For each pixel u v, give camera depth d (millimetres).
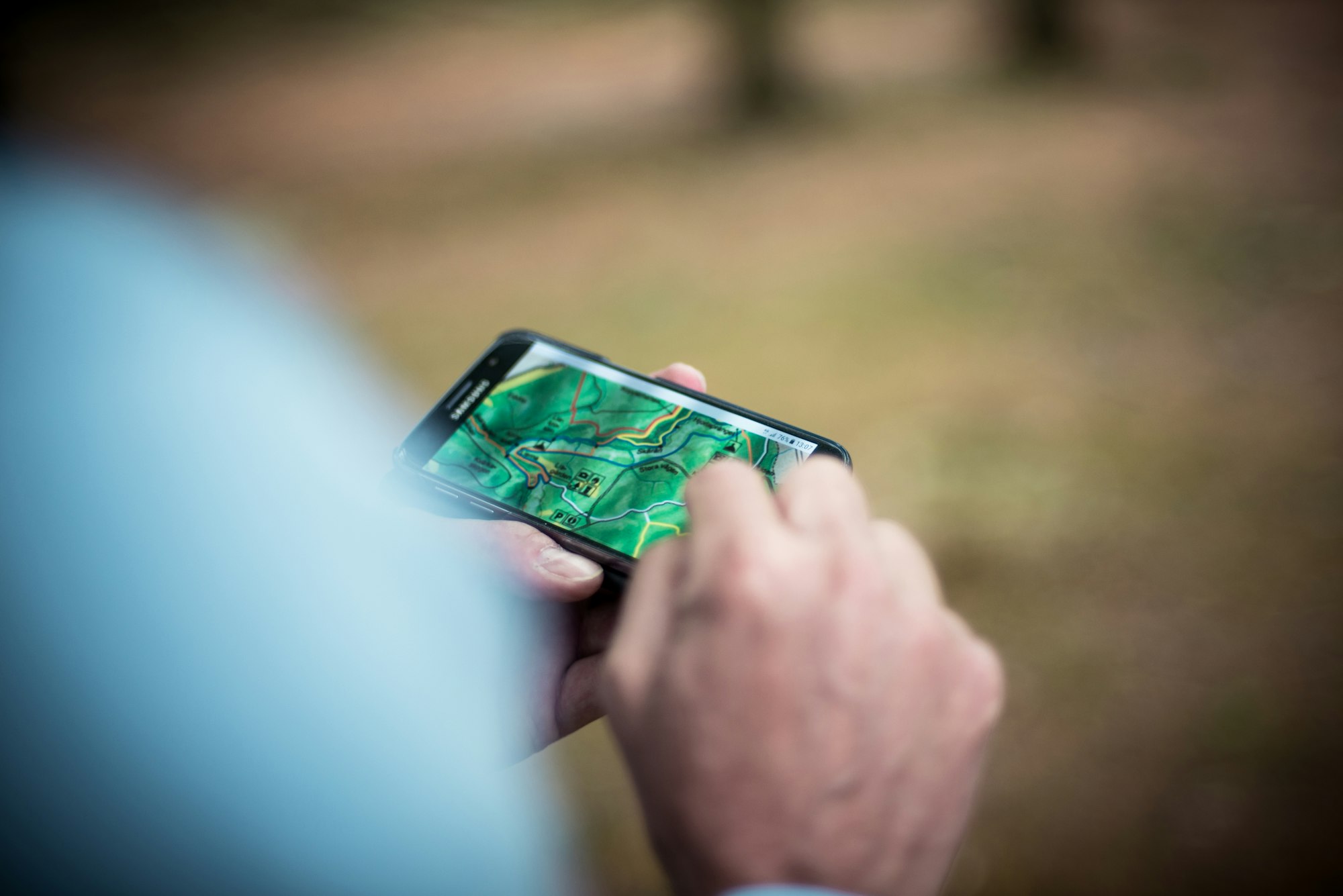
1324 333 4930
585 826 3117
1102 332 5285
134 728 1585
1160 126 8188
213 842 1546
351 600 1792
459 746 1808
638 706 852
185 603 1716
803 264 6836
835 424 4945
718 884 790
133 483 1943
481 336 6613
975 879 2928
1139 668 3420
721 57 11078
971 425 4723
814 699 816
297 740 1684
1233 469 4160
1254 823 2912
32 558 1731
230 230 9125
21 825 1450
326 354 6082
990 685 907
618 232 8195
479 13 19844
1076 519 4047
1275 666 3340
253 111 14969
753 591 824
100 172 10812
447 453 1867
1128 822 2984
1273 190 6551
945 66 11180
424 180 10625
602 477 1781
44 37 20141
